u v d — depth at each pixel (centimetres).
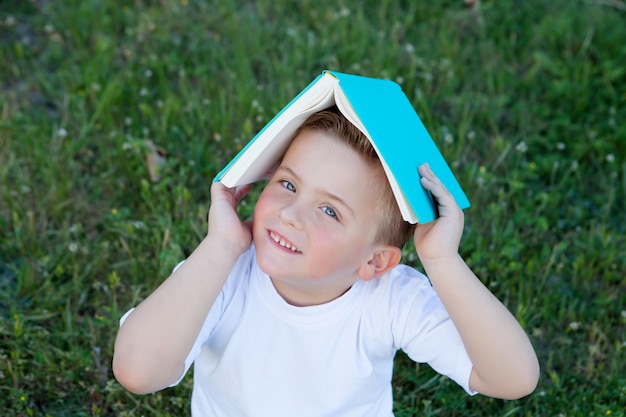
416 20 437
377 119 171
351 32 416
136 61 388
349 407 198
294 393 197
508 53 416
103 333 277
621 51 414
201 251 187
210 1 435
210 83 377
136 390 184
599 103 390
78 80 372
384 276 196
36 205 316
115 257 303
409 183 171
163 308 180
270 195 182
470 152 365
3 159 329
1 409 249
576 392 268
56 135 340
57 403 254
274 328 192
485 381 188
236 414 202
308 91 172
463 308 181
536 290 301
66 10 412
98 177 335
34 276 291
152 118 354
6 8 415
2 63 383
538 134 377
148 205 320
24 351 264
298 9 434
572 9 445
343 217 179
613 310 300
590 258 317
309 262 178
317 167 178
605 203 345
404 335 193
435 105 385
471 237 315
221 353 198
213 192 192
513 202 340
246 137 342
